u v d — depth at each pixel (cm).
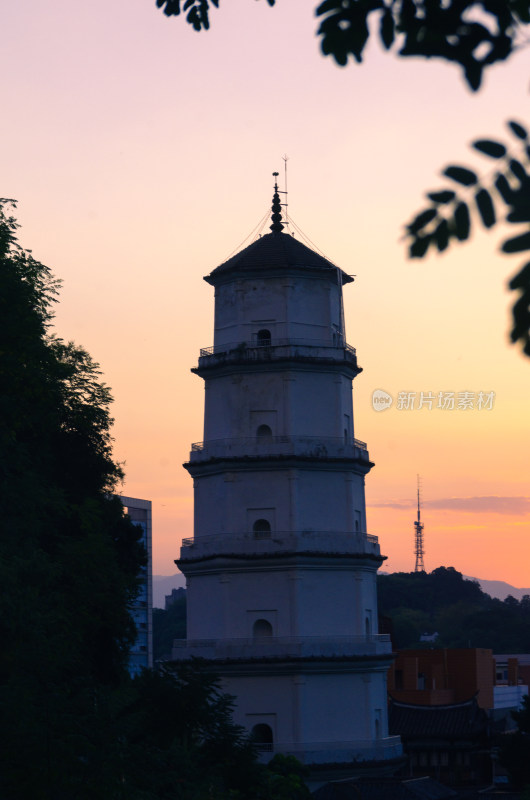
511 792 10956
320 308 12206
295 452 11656
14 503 6831
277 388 11906
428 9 1277
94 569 7975
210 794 5469
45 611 6706
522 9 1255
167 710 7300
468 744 14538
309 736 11112
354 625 11531
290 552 11338
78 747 4628
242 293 12181
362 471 12081
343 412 12100
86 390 9231
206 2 1977
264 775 7538
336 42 1349
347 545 11619
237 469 11744
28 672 5109
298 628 11288
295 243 12481
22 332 7450
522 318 1198
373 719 11444
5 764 4503
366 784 10538
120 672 8912
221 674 11288
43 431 7819
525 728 12556
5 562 6241
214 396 12188
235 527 11675
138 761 5056
